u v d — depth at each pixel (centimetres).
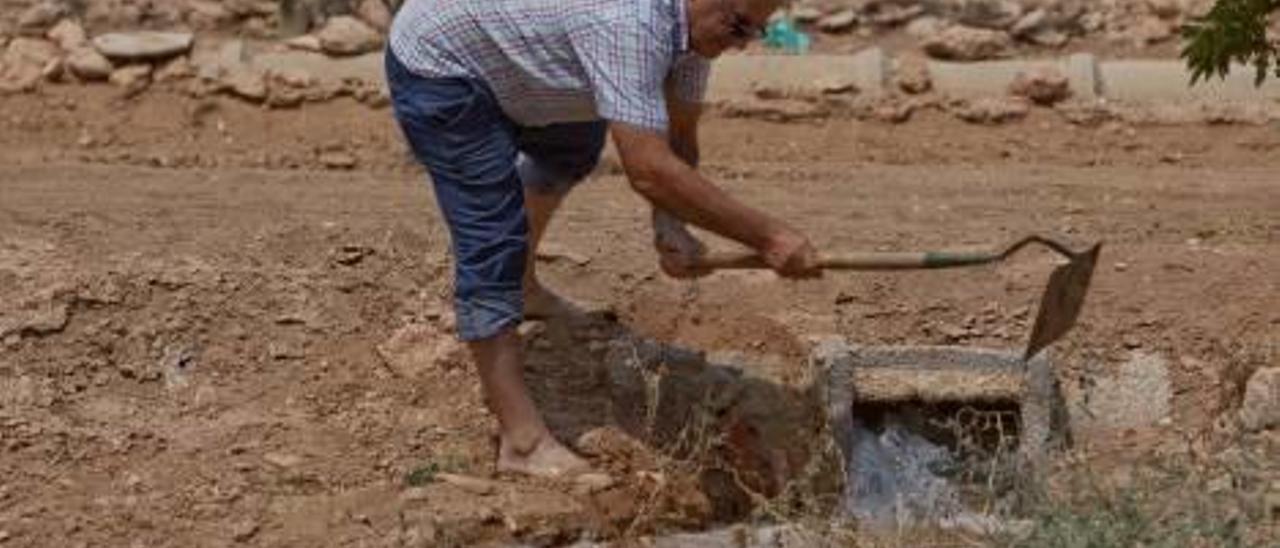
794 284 764
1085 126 1055
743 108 1059
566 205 872
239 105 1070
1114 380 739
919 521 646
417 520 640
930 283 769
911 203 907
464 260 658
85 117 1062
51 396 704
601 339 736
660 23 615
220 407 709
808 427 709
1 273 748
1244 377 711
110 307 739
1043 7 1133
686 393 714
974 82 1077
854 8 1135
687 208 622
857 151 1047
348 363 731
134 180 941
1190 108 1055
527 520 645
